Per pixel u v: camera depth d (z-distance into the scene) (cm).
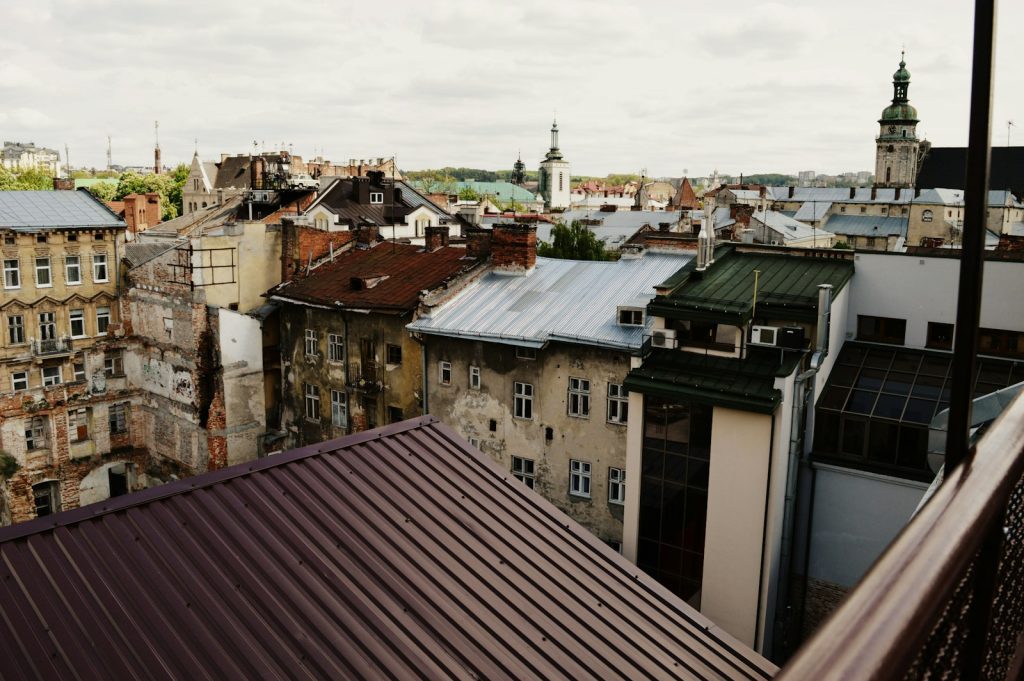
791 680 182
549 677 1131
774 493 2583
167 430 4512
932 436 2253
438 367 3372
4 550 1083
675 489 2753
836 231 13475
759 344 2714
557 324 3130
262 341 4244
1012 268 2762
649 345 2903
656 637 1288
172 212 15738
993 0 339
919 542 240
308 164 13962
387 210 7475
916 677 238
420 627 1142
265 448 4231
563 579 1342
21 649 959
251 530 1230
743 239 8456
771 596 2684
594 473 3033
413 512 1373
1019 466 311
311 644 1055
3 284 4291
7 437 4288
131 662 976
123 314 4641
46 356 4403
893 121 15162
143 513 1205
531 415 3161
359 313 3675
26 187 16800
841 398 2848
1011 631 370
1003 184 13262
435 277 3725
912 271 2972
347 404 3806
